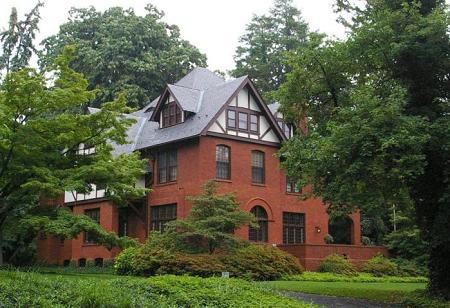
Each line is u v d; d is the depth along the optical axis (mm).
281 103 22375
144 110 41625
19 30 50656
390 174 16734
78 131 19125
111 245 19812
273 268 27109
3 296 10664
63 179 18719
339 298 19406
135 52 51750
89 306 10617
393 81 20109
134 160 21000
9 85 17844
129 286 13078
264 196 34219
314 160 18703
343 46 20156
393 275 32250
